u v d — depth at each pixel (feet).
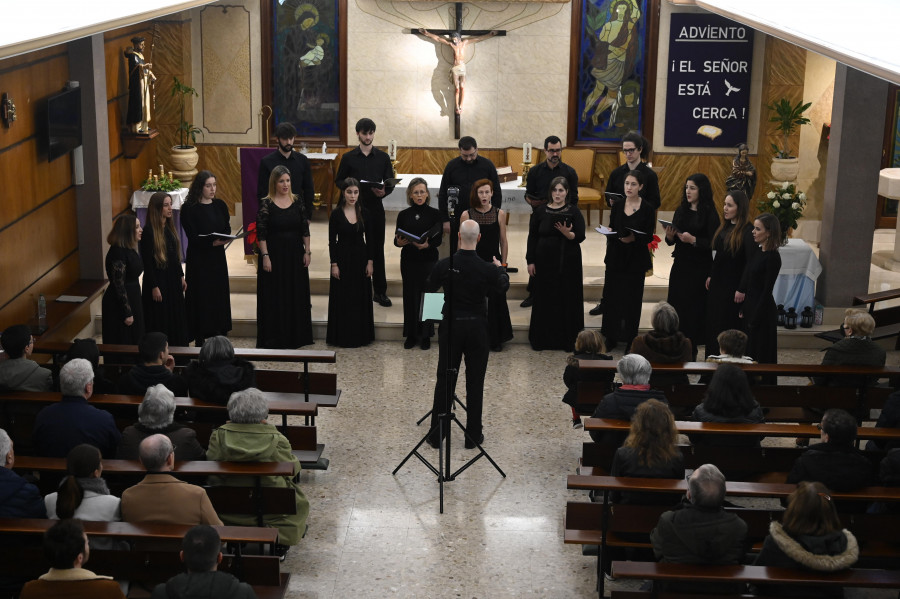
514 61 42.52
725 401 19.93
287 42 42.39
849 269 32.53
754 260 26.48
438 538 20.34
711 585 16.31
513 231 41.91
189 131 40.78
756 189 42.86
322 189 43.19
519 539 20.39
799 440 24.27
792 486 17.63
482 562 19.51
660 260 37.81
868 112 31.35
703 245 28.68
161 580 15.99
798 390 22.20
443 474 22.84
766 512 17.87
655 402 18.10
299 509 19.33
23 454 20.63
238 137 43.01
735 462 19.89
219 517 18.38
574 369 23.58
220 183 43.37
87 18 22.02
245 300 34.22
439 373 23.75
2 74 26.09
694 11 41.63
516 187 36.42
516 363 30.27
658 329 22.97
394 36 42.29
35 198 28.60
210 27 41.96
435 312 22.03
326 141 43.42
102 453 18.58
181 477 17.88
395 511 21.38
